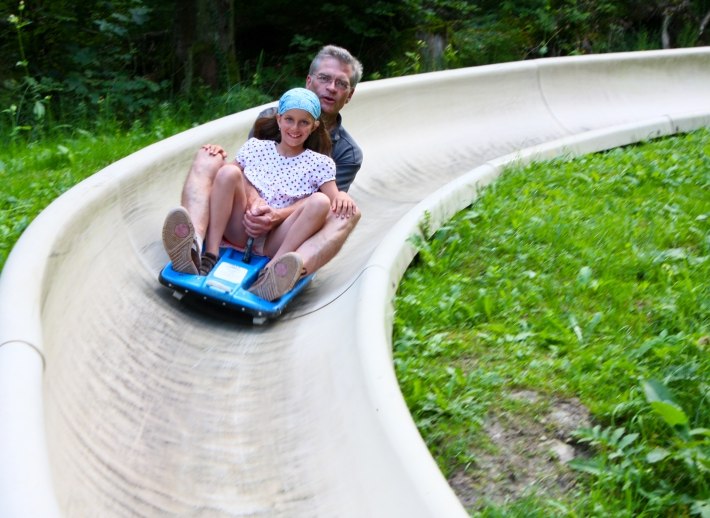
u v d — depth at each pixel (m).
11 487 2.20
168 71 11.20
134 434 3.24
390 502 2.61
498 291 4.88
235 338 4.29
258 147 4.93
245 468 3.18
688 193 7.03
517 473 3.34
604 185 7.09
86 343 3.57
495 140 9.12
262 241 4.70
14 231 5.22
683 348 4.08
